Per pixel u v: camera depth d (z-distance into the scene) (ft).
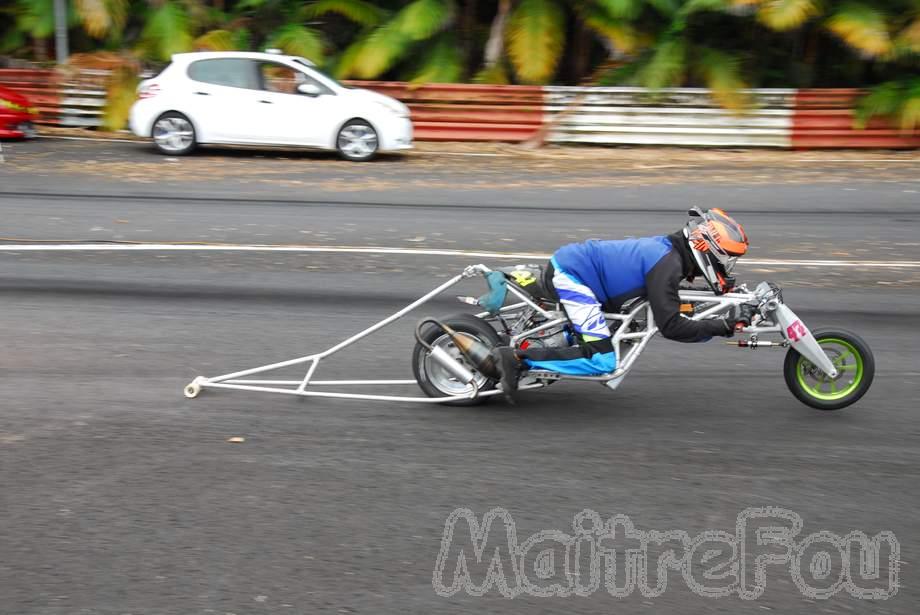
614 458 15.87
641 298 17.24
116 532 13.23
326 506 14.06
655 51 51.47
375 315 23.68
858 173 42.47
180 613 11.43
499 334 17.98
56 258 27.94
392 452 15.97
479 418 17.53
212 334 22.13
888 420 17.72
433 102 50.70
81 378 19.29
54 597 11.72
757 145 49.75
